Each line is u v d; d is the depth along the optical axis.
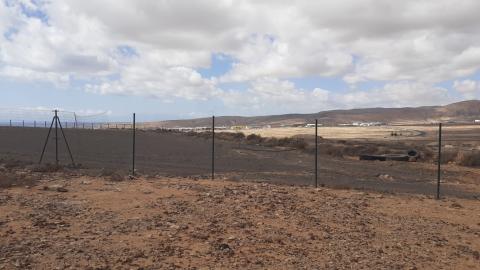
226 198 14.10
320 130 152.62
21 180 15.61
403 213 14.77
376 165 34.25
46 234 9.47
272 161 34.00
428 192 21.38
